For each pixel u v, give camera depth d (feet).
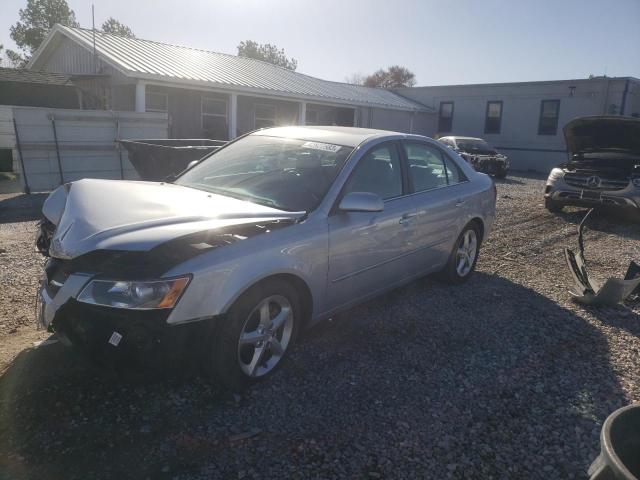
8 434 9.13
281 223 11.51
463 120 99.81
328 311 12.98
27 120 37.29
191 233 9.67
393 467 8.82
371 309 15.71
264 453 9.02
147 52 63.26
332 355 12.65
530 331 14.66
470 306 16.42
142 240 9.35
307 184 13.05
